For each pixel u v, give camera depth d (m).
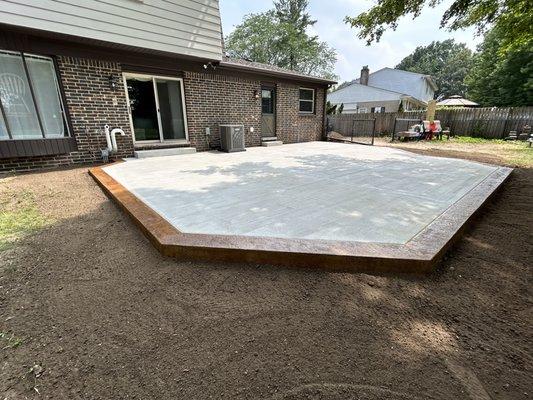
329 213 3.08
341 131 17.59
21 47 5.00
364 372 1.31
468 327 1.58
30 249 2.42
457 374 1.29
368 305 1.76
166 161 6.32
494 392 1.21
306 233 2.54
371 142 11.80
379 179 4.77
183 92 7.49
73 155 5.89
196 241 2.31
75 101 5.75
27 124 5.32
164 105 7.30
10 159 5.20
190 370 1.32
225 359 1.38
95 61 5.89
